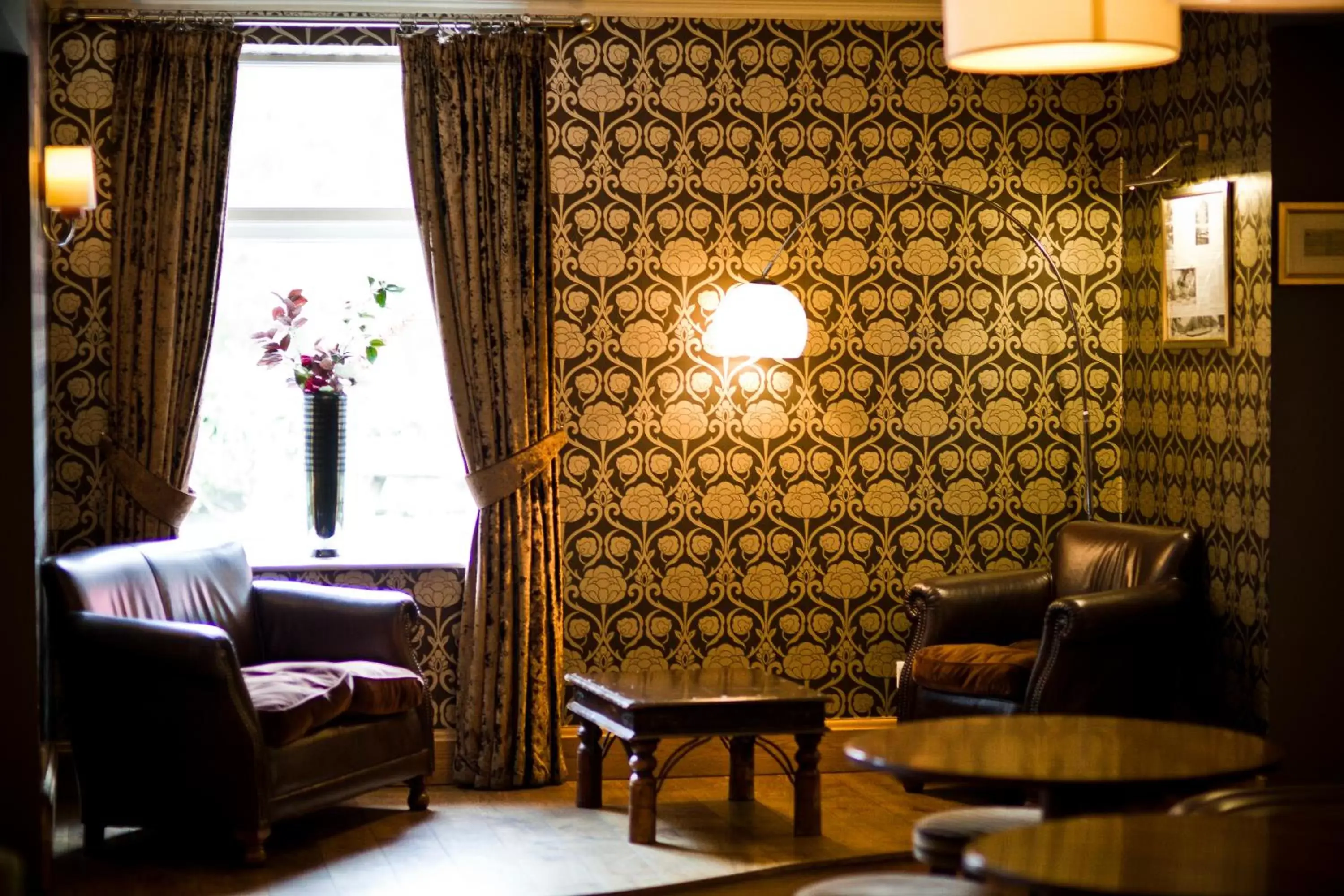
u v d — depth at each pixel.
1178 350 5.70
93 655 4.62
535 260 5.68
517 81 5.66
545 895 4.25
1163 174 5.76
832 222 5.95
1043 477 6.11
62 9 5.41
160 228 5.45
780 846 4.76
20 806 4.40
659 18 5.81
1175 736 3.27
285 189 5.92
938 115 6.00
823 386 5.98
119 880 4.45
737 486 5.93
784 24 5.89
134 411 5.44
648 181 5.82
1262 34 5.09
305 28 5.62
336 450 5.73
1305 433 5.09
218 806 4.55
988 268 6.05
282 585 5.42
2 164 4.59
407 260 6.04
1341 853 2.33
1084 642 5.01
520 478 5.63
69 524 5.50
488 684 5.62
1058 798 3.01
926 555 6.05
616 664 5.86
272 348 5.72
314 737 4.75
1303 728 5.11
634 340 5.84
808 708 4.84
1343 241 5.07
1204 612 5.52
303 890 4.32
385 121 5.96
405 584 5.77
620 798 5.47
